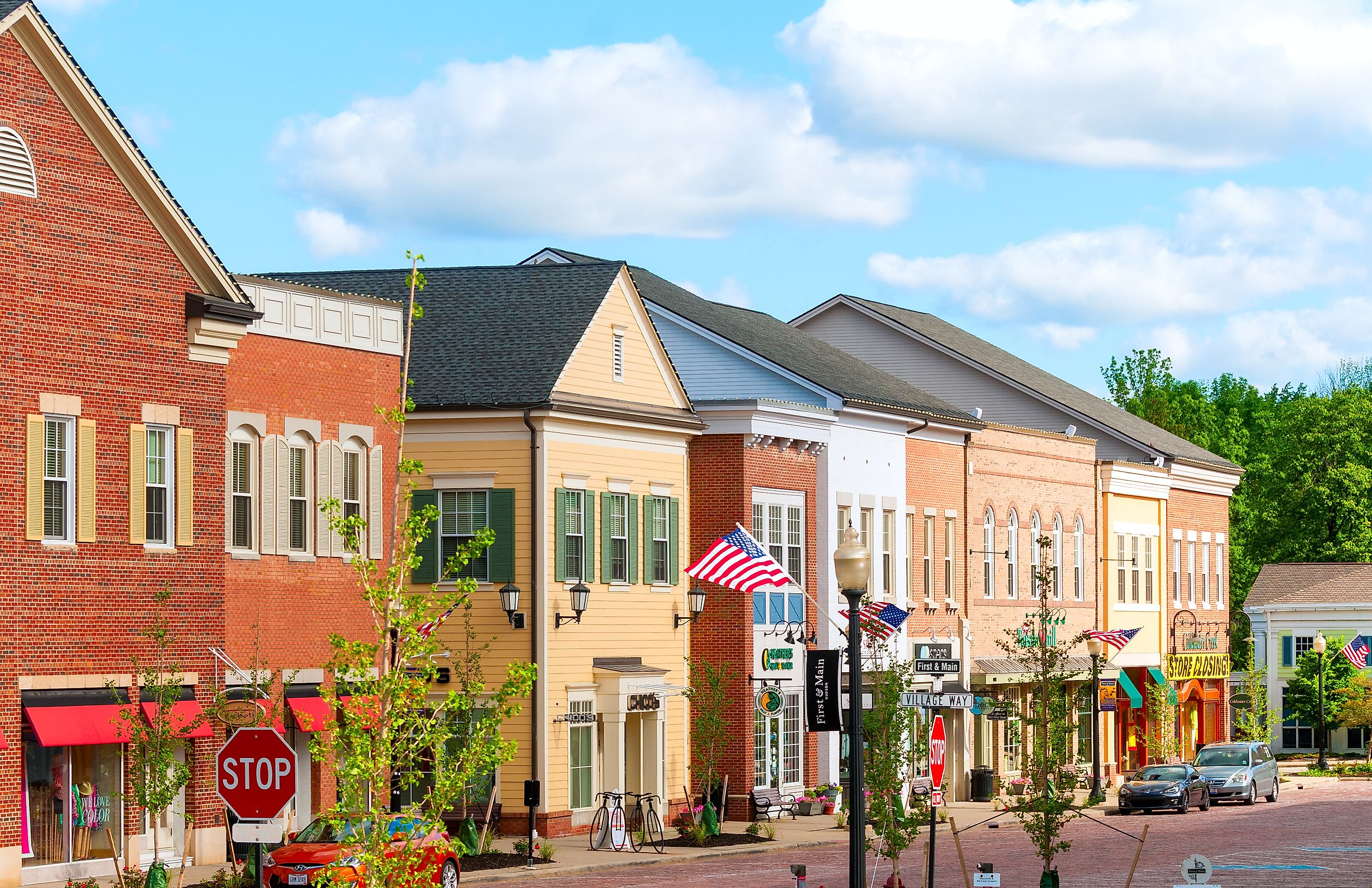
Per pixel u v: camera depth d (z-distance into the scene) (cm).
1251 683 8756
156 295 3706
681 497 5300
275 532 4091
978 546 6669
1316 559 11231
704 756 4994
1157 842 4938
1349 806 6347
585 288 5062
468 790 4503
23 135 3450
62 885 3425
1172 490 8356
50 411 3488
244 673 3838
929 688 6216
